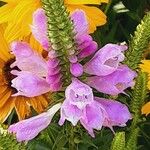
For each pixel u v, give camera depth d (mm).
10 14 379
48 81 279
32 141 332
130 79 279
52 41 268
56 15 261
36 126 284
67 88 271
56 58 276
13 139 281
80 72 276
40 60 286
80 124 299
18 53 282
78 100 266
